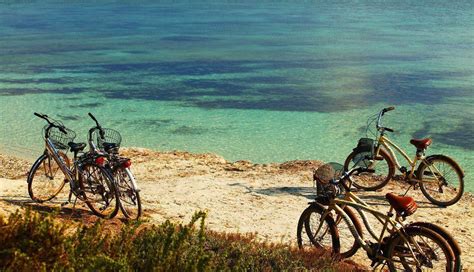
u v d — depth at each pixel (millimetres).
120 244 5664
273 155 29547
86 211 11383
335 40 81938
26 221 5250
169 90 46844
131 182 10539
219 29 98938
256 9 148625
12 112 38250
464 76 52500
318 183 9273
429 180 13391
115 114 38469
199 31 95750
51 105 40719
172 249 5387
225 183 15602
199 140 32344
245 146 31188
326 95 44906
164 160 18922
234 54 68188
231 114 38688
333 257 8430
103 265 4883
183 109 40125
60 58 64938
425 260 7957
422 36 86500
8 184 13438
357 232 8719
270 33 92062
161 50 72125
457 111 39281
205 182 15680
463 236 11508
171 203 13406
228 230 11484
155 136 33156
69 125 35188
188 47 75062
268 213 12844
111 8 151750
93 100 42719
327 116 38125
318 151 30328
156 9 147875
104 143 10852
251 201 13781
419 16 127250
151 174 17000
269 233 11438
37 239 5160
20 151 29359
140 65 60094
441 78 51781
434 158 13352
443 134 33500
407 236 8000
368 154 14180
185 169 17609
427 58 63906
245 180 15969
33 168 11781
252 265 7250
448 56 65188
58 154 11477
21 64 60156
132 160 18953
